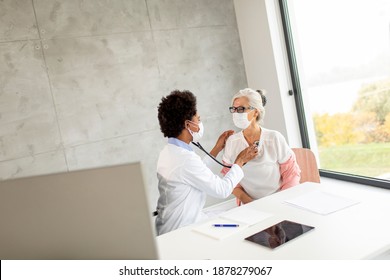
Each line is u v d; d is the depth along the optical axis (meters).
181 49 3.51
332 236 1.35
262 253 1.30
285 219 1.58
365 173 3.24
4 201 0.81
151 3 3.34
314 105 3.58
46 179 0.81
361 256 1.19
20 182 0.81
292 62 3.55
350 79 3.17
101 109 3.15
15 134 2.83
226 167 2.25
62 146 3.00
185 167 1.82
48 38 2.92
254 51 3.72
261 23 3.54
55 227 0.82
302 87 3.61
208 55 3.66
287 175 2.23
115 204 0.82
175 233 1.61
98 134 3.14
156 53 3.38
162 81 3.42
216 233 1.53
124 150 3.26
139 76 3.30
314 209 1.64
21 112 2.85
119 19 3.20
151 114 3.37
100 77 3.14
